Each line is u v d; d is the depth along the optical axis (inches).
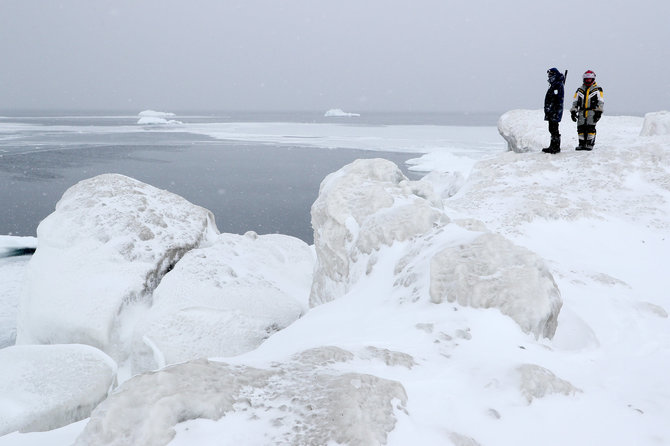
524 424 74.8
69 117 6673.2
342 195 205.5
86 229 239.8
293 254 278.7
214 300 206.1
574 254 212.8
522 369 87.2
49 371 159.9
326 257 201.3
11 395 146.7
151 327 189.8
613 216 255.6
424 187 221.9
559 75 343.3
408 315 119.2
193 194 1039.6
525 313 113.2
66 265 224.5
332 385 73.6
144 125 4119.1
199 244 259.0
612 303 154.0
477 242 134.8
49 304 206.4
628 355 116.0
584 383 93.0
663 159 311.9
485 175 329.4
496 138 2603.3
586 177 302.5
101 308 201.0
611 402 85.7
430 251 147.2
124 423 63.6
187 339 187.2
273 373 79.8
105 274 219.1
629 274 193.8
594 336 126.2
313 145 2181.3
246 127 3941.9
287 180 1238.3
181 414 65.9
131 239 235.5
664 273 196.2
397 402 73.6
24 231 721.6
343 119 7199.8
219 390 71.1
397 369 87.9
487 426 73.4
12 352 172.7
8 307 361.7
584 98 340.5
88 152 1808.6
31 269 231.9
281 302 218.8
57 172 1285.7
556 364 100.0
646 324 139.6
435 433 68.9
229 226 780.6
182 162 1556.3
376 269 165.5
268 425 65.1
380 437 63.9
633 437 74.2
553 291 121.4
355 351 92.5
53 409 141.3
